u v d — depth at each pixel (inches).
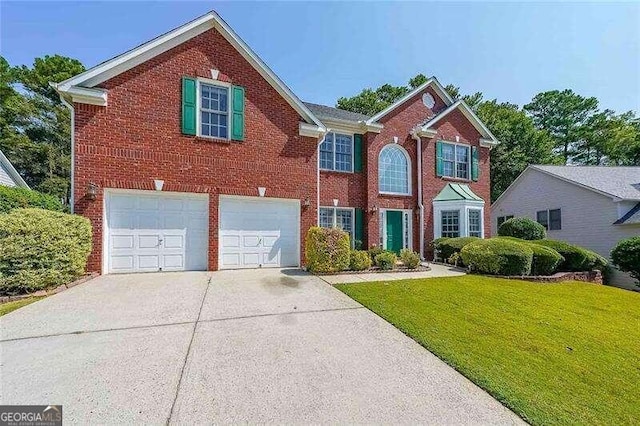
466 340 197.8
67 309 231.1
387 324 217.5
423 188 628.7
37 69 1210.0
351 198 581.6
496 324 232.1
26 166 1122.0
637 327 257.1
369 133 593.6
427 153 638.5
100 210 350.9
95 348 167.0
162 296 270.2
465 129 679.7
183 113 391.9
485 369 159.8
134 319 212.2
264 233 434.6
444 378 149.0
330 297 279.6
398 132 622.8
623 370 175.2
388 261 431.5
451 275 413.4
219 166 408.5
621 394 149.0
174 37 389.7
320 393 130.6
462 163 681.0
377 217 589.9
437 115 643.5
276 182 440.5
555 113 1608.0
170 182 381.7
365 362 161.2
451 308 262.2
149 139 374.0
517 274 420.5
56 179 1125.7
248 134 427.2
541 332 223.6
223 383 135.3
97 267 348.8
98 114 353.7
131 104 367.6
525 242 491.5
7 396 122.7
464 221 594.9
